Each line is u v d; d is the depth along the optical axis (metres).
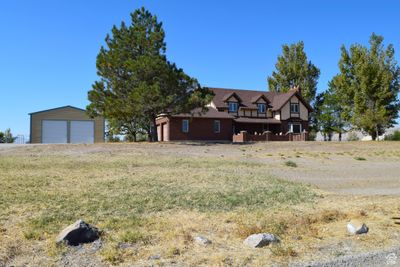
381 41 43.12
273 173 16.14
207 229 7.23
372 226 7.61
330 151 27.31
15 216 7.71
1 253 5.62
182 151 24.72
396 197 11.02
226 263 5.55
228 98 44.91
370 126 41.88
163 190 10.88
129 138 48.06
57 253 5.73
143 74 29.88
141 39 31.09
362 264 5.71
